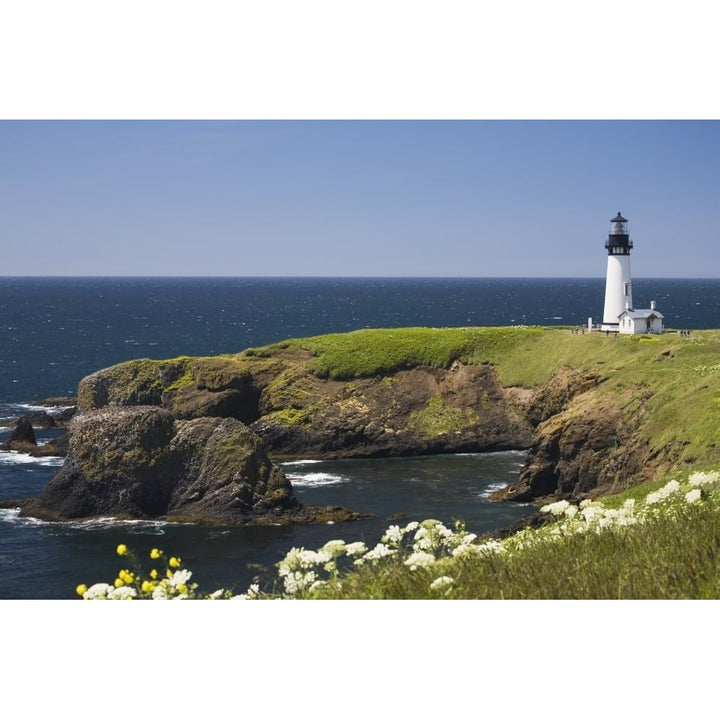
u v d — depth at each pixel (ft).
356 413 286.05
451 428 284.20
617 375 245.04
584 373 264.72
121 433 201.98
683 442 179.01
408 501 215.92
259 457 205.57
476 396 292.40
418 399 292.61
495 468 256.11
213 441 205.36
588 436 210.79
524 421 285.02
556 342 298.15
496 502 214.48
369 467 261.65
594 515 48.44
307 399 291.58
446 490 228.02
